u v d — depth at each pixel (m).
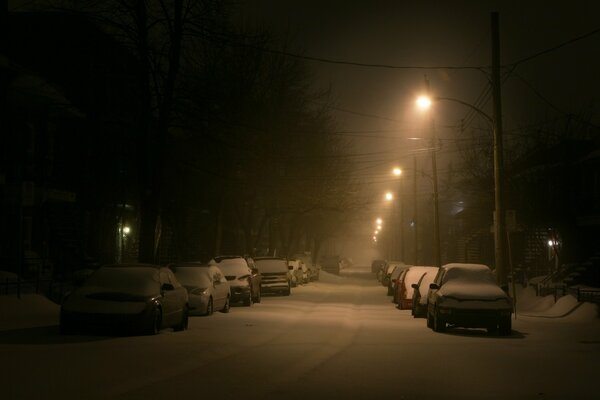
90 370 11.74
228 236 60.41
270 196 46.94
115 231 37.22
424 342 17.75
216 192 43.09
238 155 39.47
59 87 33.22
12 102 29.97
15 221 30.72
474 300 19.94
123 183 38.06
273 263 43.72
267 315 26.47
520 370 12.99
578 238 39.25
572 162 38.69
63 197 32.59
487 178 42.03
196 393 10.13
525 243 47.19
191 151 40.38
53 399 9.38
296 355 14.65
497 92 27.08
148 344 15.45
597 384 11.51
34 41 35.53
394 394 10.46
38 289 25.03
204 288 25.44
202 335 18.06
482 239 56.94
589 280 35.88
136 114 32.31
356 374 12.30
